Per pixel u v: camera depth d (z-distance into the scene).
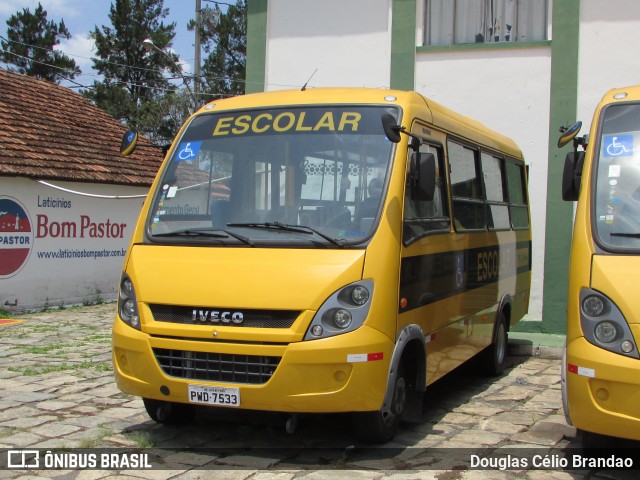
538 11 11.10
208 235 5.70
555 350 9.87
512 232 9.18
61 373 8.27
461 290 7.09
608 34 10.45
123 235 16.31
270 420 6.54
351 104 6.14
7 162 13.43
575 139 5.87
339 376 5.11
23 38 43.06
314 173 5.83
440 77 11.29
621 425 4.62
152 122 41.62
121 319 5.69
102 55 44.91
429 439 6.05
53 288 14.40
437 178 6.61
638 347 4.62
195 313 5.34
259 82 12.06
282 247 5.45
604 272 4.89
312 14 11.86
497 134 9.30
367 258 5.31
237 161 6.06
